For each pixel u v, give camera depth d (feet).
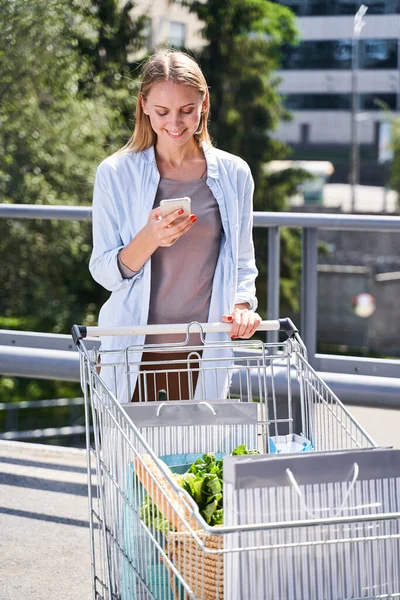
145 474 8.27
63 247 88.38
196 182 11.03
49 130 82.17
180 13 99.25
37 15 80.33
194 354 10.57
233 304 11.08
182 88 10.29
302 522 7.09
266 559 7.41
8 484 16.38
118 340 10.95
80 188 84.53
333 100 187.52
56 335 17.88
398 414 24.57
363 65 186.09
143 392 11.03
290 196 111.96
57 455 17.88
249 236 11.46
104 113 83.51
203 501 8.45
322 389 9.78
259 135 105.40
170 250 10.91
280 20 111.04
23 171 81.30
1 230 88.02
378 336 115.55
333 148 190.60
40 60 80.84
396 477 7.71
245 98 103.86
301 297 16.66
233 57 103.19
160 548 7.96
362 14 156.25
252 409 9.84
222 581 7.79
